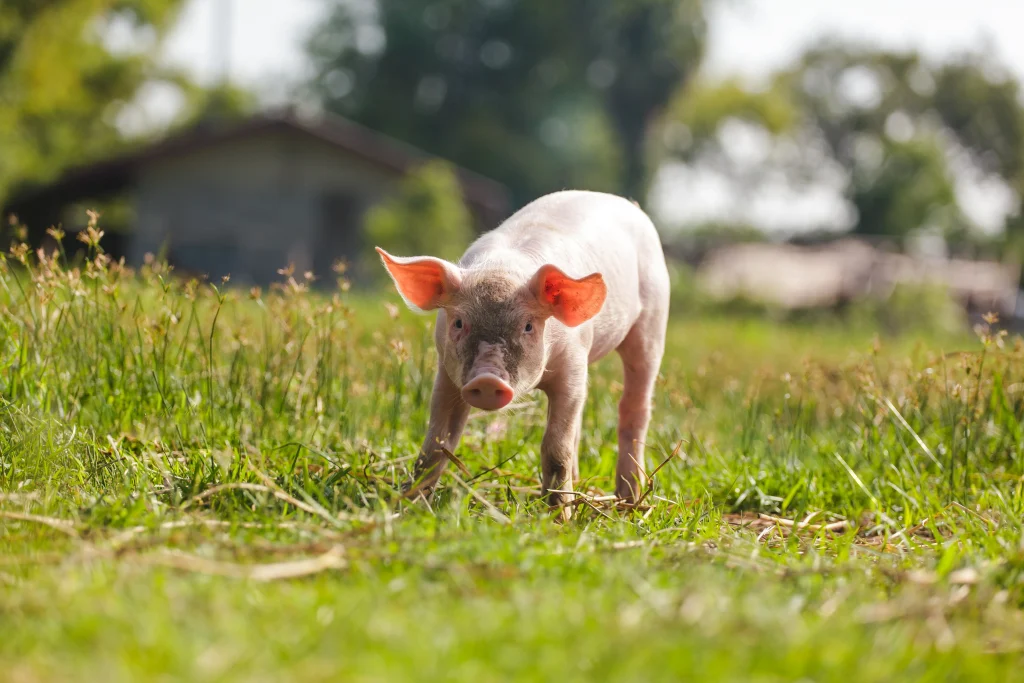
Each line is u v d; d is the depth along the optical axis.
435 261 5.09
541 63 54.25
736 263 48.62
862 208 69.75
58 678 2.65
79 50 39.41
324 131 30.39
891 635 3.25
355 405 6.88
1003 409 6.87
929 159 69.94
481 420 6.76
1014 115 76.25
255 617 3.13
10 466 5.09
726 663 2.85
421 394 6.97
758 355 16.28
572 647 2.95
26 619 3.11
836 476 6.45
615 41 54.31
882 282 41.59
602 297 5.05
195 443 5.86
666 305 6.48
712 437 7.54
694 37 54.12
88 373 6.40
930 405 7.26
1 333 6.45
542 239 5.64
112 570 3.51
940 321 30.06
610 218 6.15
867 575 4.11
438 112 54.94
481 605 3.25
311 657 2.85
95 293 6.58
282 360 6.88
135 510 4.30
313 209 30.84
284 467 5.24
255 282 30.72
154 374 6.37
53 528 4.05
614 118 56.72
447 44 54.41
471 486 5.18
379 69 55.19
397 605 3.30
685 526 5.00
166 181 30.22
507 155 53.03
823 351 17.84
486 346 4.99
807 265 47.44
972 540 4.94
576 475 6.00
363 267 26.36
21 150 41.81
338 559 3.65
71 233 31.44
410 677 2.72
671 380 7.88
